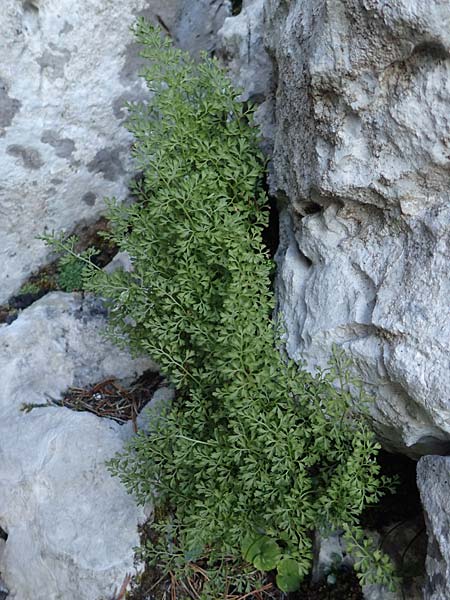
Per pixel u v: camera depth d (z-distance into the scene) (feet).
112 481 9.00
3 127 9.95
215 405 8.13
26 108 10.00
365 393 7.04
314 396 7.22
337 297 7.30
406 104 6.26
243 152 8.20
